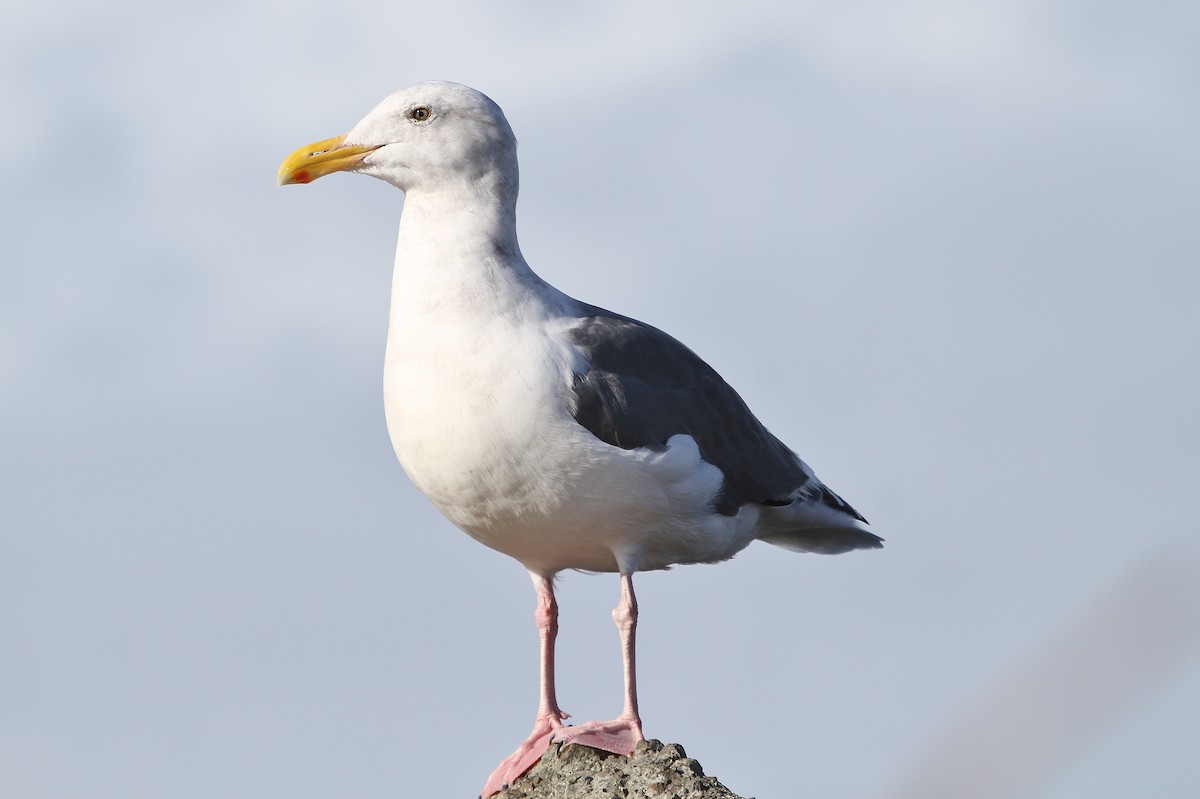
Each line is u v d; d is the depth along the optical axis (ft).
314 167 44.80
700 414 45.27
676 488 43.80
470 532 44.83
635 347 44.14
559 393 41.78
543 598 46.91
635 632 43.98
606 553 45.11
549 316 43.16
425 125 43.75
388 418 43.29
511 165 44.04
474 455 41.86
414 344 42.32
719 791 37.11
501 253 43.24
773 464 47.83
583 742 42.16
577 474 42.22
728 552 48.49
